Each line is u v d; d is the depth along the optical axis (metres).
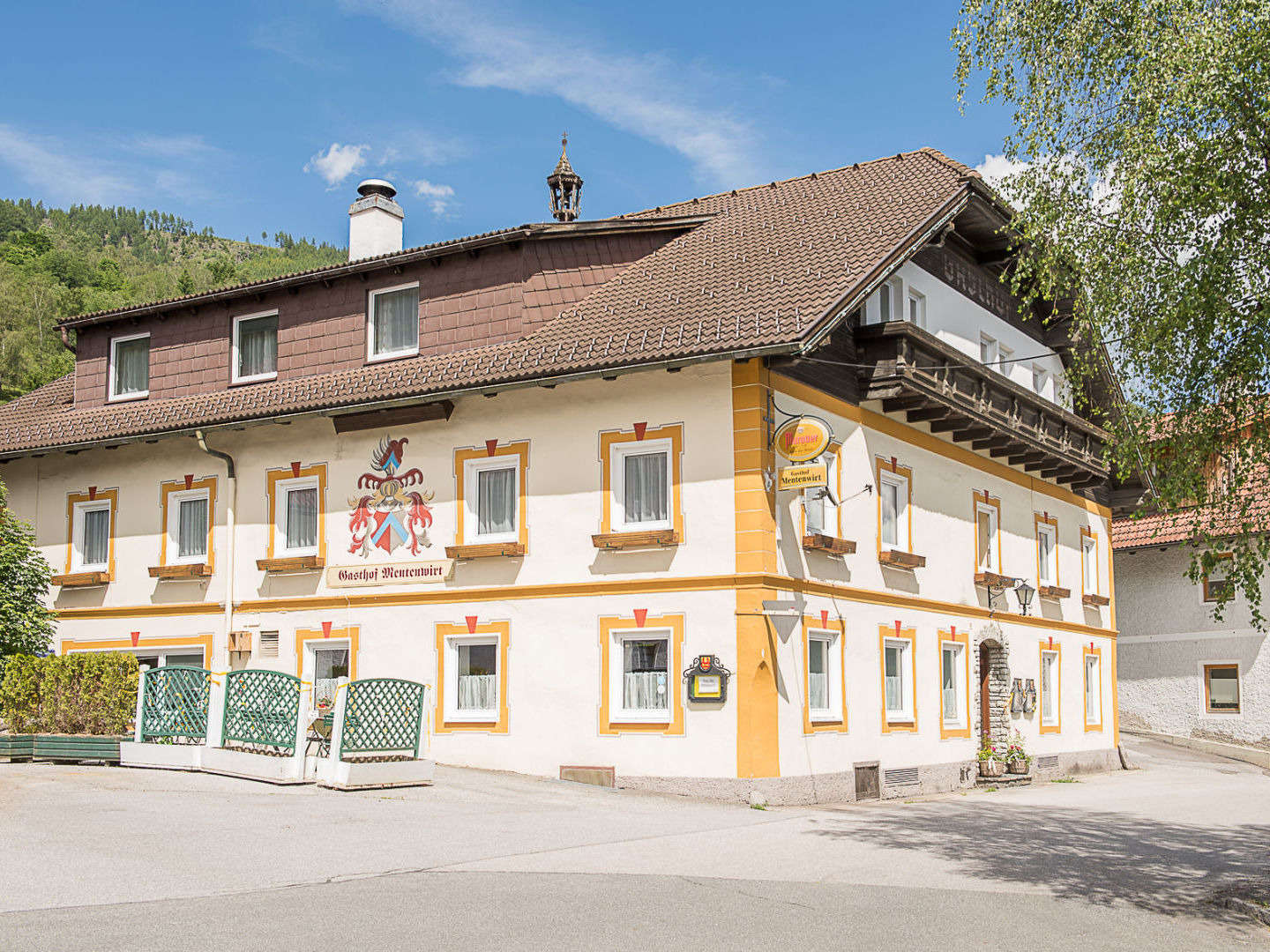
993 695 22.95
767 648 16.22
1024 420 22.44
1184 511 10.70
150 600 21.39
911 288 20.33
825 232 19.27
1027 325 24.73
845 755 17.73
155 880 9.20
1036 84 11.76
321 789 14.48
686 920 8.48
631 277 20.08
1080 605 26.86
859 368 18.61
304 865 10.02
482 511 18.69
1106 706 27.70
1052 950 8.23
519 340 18.95
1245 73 9.95
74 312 112.19
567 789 16.30
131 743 16.20
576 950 7.54
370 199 23.47
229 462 20.81
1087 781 23.98
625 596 17.11
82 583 21.81
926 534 20.59
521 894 9.11
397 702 15.67
